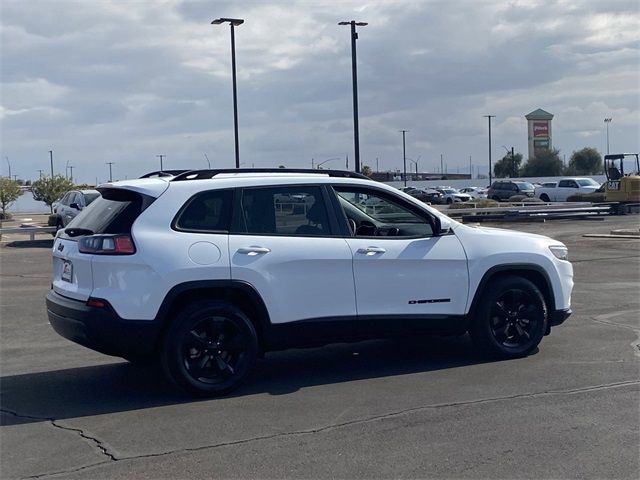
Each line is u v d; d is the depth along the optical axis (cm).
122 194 702
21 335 994
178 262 666
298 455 544
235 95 3055
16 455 554
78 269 671
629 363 798
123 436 591
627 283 1425
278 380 749
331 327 726
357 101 2964
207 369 691
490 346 802
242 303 707
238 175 732
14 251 2417
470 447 556
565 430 590
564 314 842
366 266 737
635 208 3759
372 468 518
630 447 552
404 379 746
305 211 731
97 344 658
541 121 11219
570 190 4725
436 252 769
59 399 695
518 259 805
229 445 567
